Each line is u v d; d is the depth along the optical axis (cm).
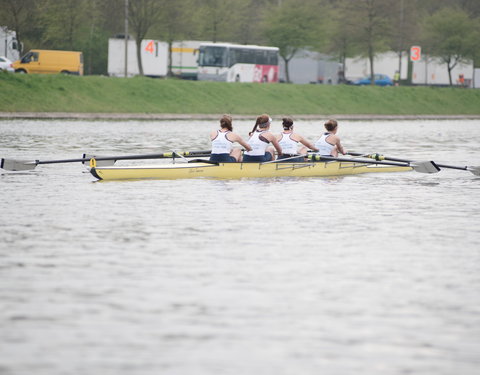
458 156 12700
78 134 16200
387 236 5744
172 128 19475
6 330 3569
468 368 3198
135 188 8031
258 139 8938
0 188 7944
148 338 3488
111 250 5138
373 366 3212
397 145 15188
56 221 6147
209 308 3909
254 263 4834
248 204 7125
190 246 5294
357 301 4056
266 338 3506
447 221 6412
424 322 3741
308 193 7912
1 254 4984
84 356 3275
